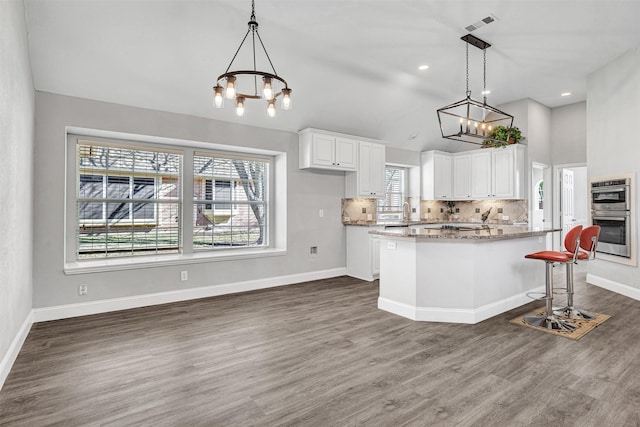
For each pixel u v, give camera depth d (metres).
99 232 4.13
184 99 4.11
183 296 4.37
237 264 4.82
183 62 3.65
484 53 4.21
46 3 2.81
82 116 3.70
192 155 4.73
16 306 2.70
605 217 4.72
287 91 2.70
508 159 6.18
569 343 2.96
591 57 4.45
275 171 5.49
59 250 3.62
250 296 4.58
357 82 4.69
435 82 5.04
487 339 3.07
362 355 2.77
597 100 4.85
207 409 2.04
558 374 2.43
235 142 4.73
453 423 1.90
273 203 5.48
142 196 4.40
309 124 5.25
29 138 3.14
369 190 5.87
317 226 5.62
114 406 2.07
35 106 3.47
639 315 3.67
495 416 1.95
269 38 3.62
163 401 2.12
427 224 6.61
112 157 4.20
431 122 6.26
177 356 2.76
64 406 2.07
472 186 6.76
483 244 3.59
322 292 4.80
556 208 6.65
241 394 2.20
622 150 4.43
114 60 3.44
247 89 4.22
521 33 3.78
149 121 4.09
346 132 5.71
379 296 4.26
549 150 6.67
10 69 2.32
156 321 3.58
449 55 4.23
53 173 3.57
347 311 3.93
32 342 3.02
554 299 4.32
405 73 4.68
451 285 3.54
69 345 2.96
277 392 2.22
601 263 4.92
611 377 2.38
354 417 1.96
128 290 4.01
